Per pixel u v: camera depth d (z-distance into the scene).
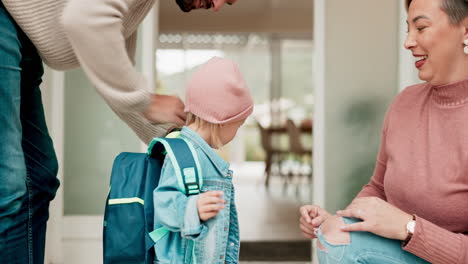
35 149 1.25
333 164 2.87
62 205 2.89
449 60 1.22
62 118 2.90
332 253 1.25
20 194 1.12
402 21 2.81
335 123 2.87
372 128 2.87
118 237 1.20
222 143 1.35
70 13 1.06
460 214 1.22
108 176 2.98
